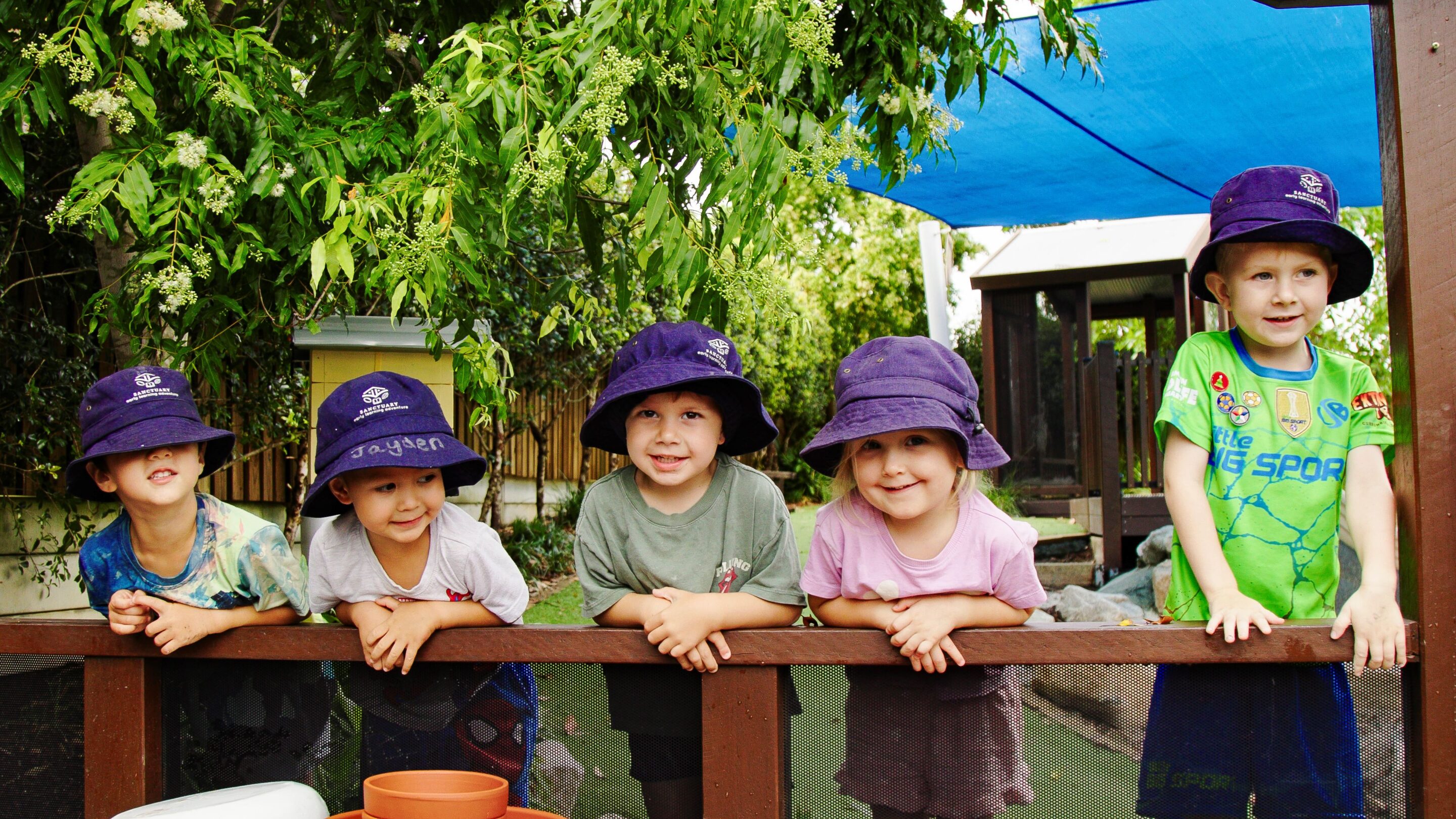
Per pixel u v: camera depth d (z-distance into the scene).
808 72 2.45
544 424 8.93
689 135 2.17
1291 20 3.80
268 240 2.44
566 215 2.23
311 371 3.65
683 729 1.91
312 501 2.04
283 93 2.56
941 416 1.83
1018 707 1.80
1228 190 2.03
